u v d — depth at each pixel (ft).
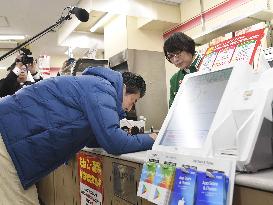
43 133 4.22
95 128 4.18
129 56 9.47
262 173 2.43
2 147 4.21
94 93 4.28
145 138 4.43
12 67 10.46
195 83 3.61
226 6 13.17
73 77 4.57
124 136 4.18
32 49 25.46
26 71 10.19
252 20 10.16
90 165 5.17
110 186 4.44
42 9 16.84
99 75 4.74
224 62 5.59
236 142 2.52
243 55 5.25
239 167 2.42
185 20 15.49
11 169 4.26
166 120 3.63
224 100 2.89
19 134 4.22
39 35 7.31
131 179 3.82
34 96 4.39
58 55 28.04
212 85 3.32
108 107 4.25
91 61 10.17
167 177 2.84
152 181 3.04
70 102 4.33
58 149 4.41
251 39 5.34
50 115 4.27
